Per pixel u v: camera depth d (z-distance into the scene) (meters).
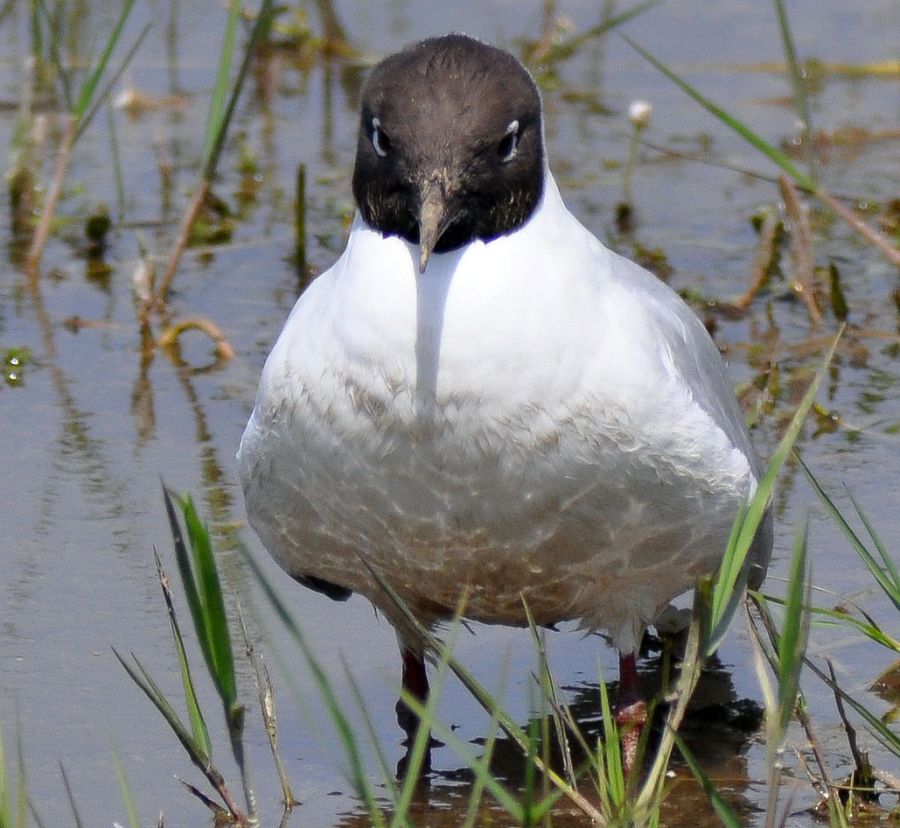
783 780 9.07
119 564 11.22
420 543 8.84
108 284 16.14
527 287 8.42
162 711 8.45
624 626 9.51
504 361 8.33
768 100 20.25
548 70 20.78
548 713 9.91
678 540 8.94
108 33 21.64
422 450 8.46
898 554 11.18
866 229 14.41
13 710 9.65
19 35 21.55
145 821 8.69
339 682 10.18
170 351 14.71
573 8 22.67
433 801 9.08
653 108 20.31
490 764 9.46
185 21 22.52
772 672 10.39
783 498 12.04
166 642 10.36
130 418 13.47
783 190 15.28
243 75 15.51
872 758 9.20
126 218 17.28
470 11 22.73
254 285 16.11
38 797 8.88
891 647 9.04
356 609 10.96
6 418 13.45
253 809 8.52
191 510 7.58
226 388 14.02
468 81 8.71
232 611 10.81
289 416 8.71
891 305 15.35
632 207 17.42
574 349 8.40
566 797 9.12
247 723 9.79
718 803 7.97
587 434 8.46
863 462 12.59
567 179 18.41
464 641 10.89
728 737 9.77
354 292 8.53
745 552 7.92
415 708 7.61
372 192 8.71
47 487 12.29
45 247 16.81
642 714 9.55
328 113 20.44
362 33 22.03
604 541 8.82
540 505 8.61
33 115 19.61
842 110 19.94
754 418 13.09
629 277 9.45
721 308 15.26
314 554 9.35
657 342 8.84
